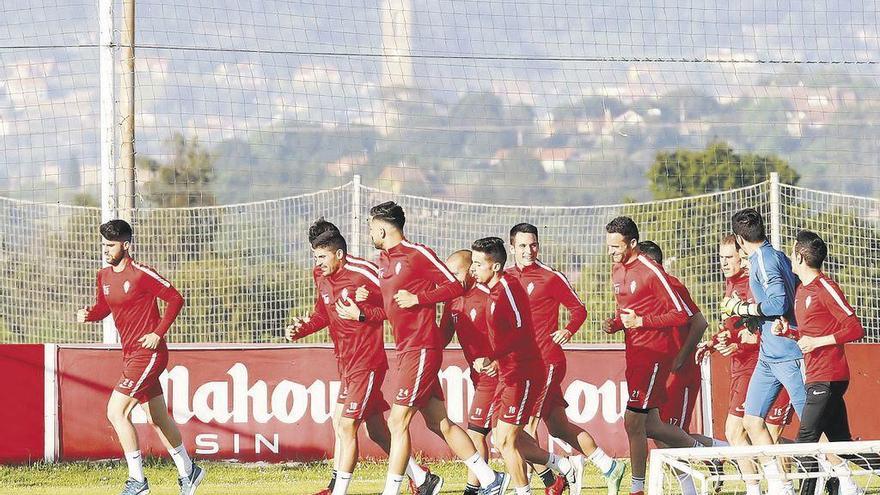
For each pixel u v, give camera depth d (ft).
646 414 101.55
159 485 117.80
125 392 101.09
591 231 175.32
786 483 88.84
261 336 169.27
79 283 169.89
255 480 122.52
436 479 101.24
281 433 133.08
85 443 129.80
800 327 91.97
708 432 138.41
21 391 128.57
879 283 167.53
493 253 94.99
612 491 102.53
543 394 98.32
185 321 167.53
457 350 135.85
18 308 167.94
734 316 101.40
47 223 169.17
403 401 91.50
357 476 124.88
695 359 109.91
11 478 120.88
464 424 135.03
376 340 94.84
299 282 170.40
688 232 177.37
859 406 141.28
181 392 131.95
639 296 100.58
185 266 168.25
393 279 91.81
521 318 89.56
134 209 137.39
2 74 169.68
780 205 166.50
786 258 93.71
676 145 282.97
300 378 134.00
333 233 95.35
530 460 100.68
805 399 92.27
